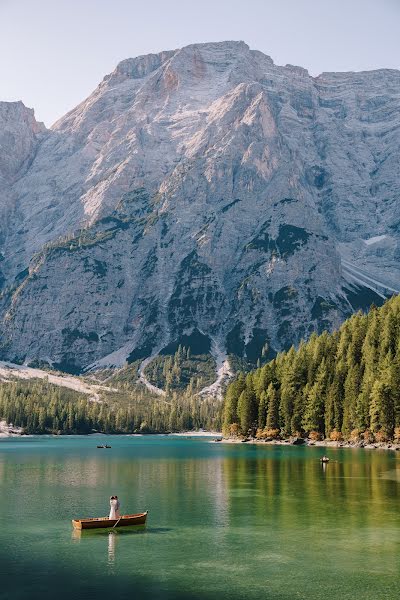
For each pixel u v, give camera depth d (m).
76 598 47.31
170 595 48.09
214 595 48.12
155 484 103.56
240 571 53.84
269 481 106.31
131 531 67.81
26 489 97.50
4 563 55.91
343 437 198.50
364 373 198.38
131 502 85.19
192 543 62.62
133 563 55.91
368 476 112.00
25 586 49.91
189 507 81.50
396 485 100.44
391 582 51.03
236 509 79.94
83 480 109.12
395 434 175.75
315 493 92.56
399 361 177.62
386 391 177.38
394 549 60.56
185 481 107.62
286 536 65.56
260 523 71.69
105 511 78.56
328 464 134.25
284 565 55.50
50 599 47.09
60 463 145.62
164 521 72.88
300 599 47.41
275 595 48.19
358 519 73.62
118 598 47.44
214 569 54.31
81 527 67.75
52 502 85.06
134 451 196.12
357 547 61.12
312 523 71.56
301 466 131.50
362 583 50.81
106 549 60.44
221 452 183.75
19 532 67.00
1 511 78.50
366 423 189.62
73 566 55.00
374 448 183.12
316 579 51.75
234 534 66.38
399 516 75.50
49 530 68.00
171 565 55.47
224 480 108.31
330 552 59.41
